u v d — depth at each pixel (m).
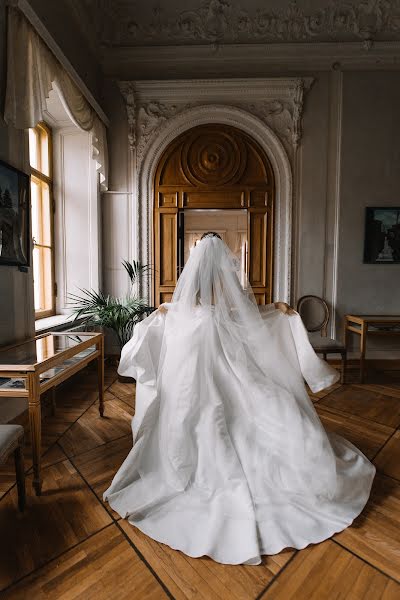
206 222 4.47
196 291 1.78
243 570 1.22
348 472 1.66
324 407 2.89
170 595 1.14
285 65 4.19
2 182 2.24
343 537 1.38
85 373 3.75
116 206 4.30
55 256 4.04
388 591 1.15
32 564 1.27
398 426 2.53
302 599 1.12
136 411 1.82
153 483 1.60
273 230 4.24
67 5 3.31
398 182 4.19
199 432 1.54
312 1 4.06
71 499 1.65
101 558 1.29
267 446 1.53
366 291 4.25
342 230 4.22
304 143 4.20
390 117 4.15
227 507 1.41
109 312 3.44
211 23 4.16
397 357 4.24
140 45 4.21
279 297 4.28
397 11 4.02
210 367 1.64
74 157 4.00
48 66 2.67
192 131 4.24
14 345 2.20
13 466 1.96
